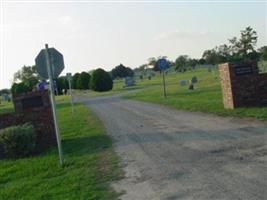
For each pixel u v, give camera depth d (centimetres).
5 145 1398
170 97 3256
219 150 1070
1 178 1112
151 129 1634
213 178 825
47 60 1151
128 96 4419
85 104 4112
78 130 1888
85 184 911
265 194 686
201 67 12825
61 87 8544
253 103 1856
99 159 1175
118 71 14675
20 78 11631
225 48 8525
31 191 920
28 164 1245
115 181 911
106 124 2012
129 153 1205
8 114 1545
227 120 1580
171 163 1005
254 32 6488
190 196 735
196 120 1712
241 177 802
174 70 14025
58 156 1302
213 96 2725
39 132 1555
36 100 1555
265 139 1124
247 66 1858
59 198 825
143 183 866
